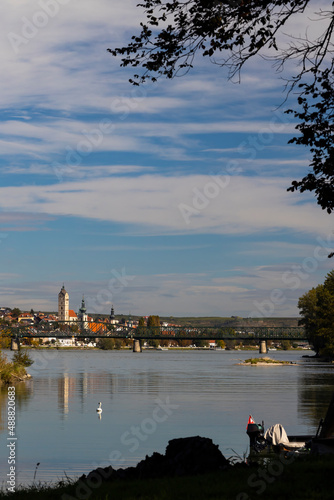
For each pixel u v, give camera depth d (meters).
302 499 14.19
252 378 104.31
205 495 14.91
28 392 75.31
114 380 98.88
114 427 44.75
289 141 19.08
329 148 18.91
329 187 19.09
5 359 99.50
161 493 15.13
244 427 43.78
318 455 19.59
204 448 19.38
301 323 184.12
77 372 123.56
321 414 50.75
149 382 94.12
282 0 17.22
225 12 17.34
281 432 25.23
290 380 98.25
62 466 31.23
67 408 57.38
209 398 66.50
